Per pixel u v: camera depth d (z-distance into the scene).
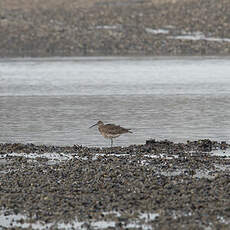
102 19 97.69
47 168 19.70
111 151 22.69
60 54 86.81
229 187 16.84
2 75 60.62
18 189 17.03
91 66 70.25
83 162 20.44
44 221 14.66
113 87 49.16
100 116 33.12
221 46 89.88
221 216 14.65
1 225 14.45
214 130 28.14
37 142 25.50
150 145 23.73
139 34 93.19
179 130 28.25
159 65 71.06
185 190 16.64
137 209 15.24
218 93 44.25
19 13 99.00
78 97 42.38
